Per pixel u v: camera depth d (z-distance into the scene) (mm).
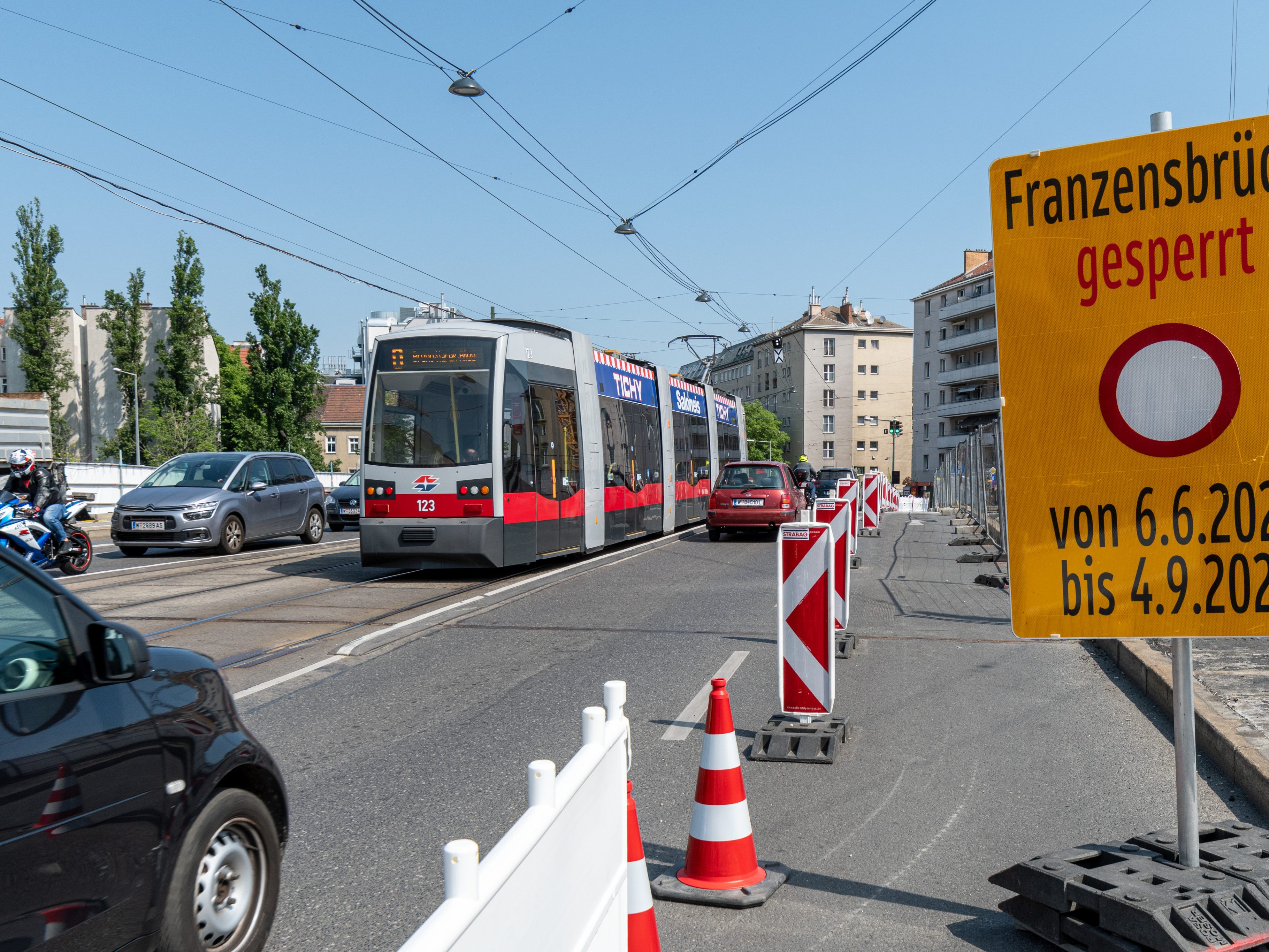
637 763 5629
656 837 4531
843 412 103750
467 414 13883
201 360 74000
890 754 5801
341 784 5312
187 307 73000
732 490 20859
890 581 14117
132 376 75250
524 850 1716
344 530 28594
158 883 2852
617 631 9922
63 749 2553
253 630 10031
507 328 14680
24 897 2344
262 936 3318
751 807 4930
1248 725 5641
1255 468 3350
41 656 2650
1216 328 3365
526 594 12766
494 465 13719
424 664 8398
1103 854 3615
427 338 14211
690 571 15422
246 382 74500
